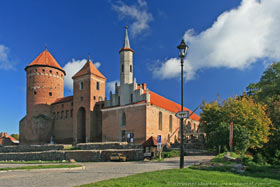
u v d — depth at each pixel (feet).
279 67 180.96
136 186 37.01
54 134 229.45
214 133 120.88
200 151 141.28
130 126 164.86
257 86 198.29
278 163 118.52
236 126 116.37
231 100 146.82
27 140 231.09
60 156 138.51
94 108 200.23
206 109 152.76
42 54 246.27
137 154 121.29
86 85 202.69
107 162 114.73
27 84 239.30
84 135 206.28
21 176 54.39
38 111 228.84
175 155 120.57
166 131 181.57
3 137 285.43
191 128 228.84
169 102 222.89
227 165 63.10
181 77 58.59
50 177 52.19
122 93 173.58
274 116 153.99
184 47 58.85
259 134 127.24
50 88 236.63
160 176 45.57
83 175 54.80
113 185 37.65
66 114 223.71
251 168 60.59
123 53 176.86
